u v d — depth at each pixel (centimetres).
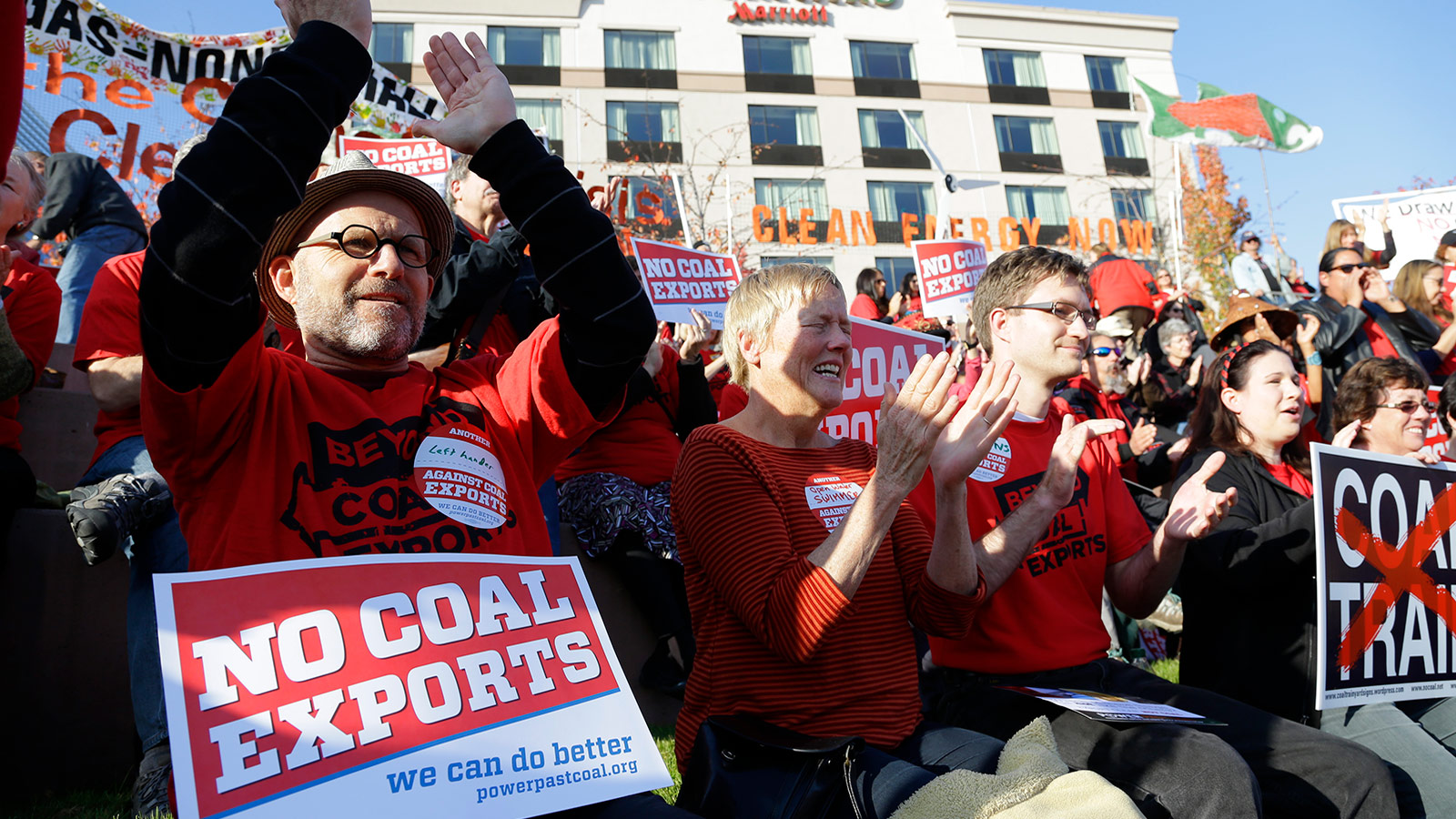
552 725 169
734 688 227
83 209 560
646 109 3519
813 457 256
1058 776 188
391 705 158
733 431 248
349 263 191
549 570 188
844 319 260
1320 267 675
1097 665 289
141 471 312
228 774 145
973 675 288
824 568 207
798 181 3559
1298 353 661
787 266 263
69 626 348
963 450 238
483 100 202
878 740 223
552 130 3431
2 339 319
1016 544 272
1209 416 367
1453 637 305
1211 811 221
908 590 252
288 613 158
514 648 174
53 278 390
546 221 199
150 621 305
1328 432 585
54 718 341
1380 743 288
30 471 342
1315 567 298
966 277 682
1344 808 240
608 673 181
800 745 197
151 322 161
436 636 167
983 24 3891
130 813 305
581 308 199
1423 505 307
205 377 166
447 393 204
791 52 3709
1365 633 287
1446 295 759
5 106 147
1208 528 290
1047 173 3775
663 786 173
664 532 408
